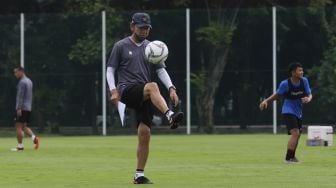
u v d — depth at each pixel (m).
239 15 99.94
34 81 99.69
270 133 98.44
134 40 35.50
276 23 99.62
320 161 50.25
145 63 35.28
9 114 99.25
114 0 107.44
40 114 99.62
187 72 99.62
